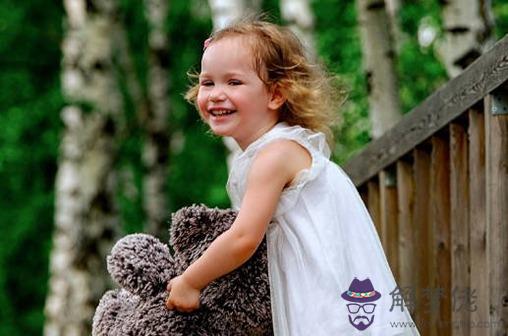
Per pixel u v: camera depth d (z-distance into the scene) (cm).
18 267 1792
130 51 1755
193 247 392
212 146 1892
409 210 573
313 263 377
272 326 388
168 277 389
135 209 1653
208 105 394
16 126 1531
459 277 484
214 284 381
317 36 1509
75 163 1146
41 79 1717
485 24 712
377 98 844
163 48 1568
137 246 393
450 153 497
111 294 408
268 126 396
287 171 380
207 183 1892
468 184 485
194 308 375
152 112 1569
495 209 427
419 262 547
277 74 394
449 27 714
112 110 1159
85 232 1141
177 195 1883
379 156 607
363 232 392
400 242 577
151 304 384
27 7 1711
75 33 1160
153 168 1562
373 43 849
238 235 371
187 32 1858
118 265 390
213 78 393
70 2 1168
